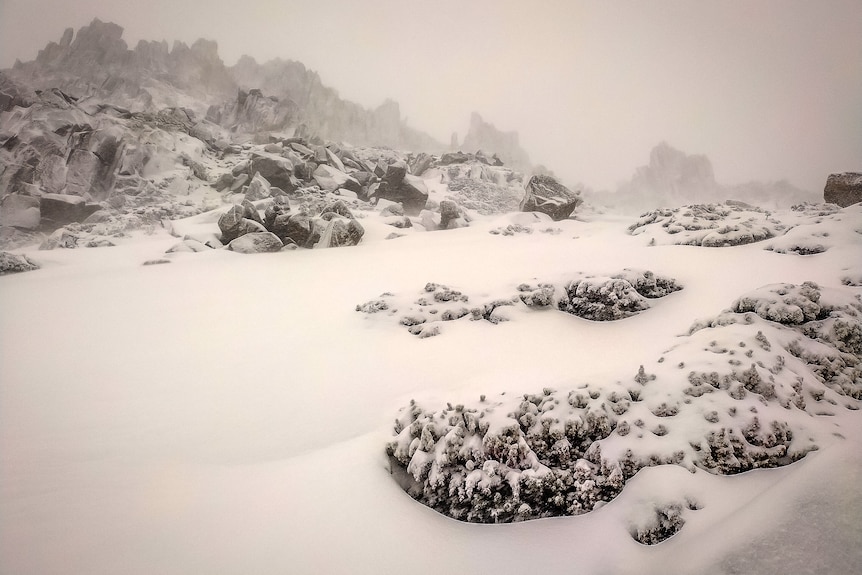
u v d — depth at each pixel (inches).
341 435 212.7
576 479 145.3
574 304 401.7
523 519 137.6
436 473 152.3
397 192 1633.9
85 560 113.3
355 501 143.6
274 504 142.3
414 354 331.3
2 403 247.4
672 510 128.3
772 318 248.4
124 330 404.5
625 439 156.8
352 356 332.2
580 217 1346.0
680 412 164.7
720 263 449.1
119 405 249.8
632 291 388.5
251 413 241.3
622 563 114.6
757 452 143.1
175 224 1149.1
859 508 108.1
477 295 450.3
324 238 912.9
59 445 196.9
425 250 789.9
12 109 1753.2
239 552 119.0
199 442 205.2
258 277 623.5
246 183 1588.3
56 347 358.3
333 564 116.6
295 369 310.2
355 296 502.0
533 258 613.6
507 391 242.5
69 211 1353.3
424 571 116.3
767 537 106.3
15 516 133.4
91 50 2662.4
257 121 2610.7
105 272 688.4
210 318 440.8
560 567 116.5
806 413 165.8
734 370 175.9
